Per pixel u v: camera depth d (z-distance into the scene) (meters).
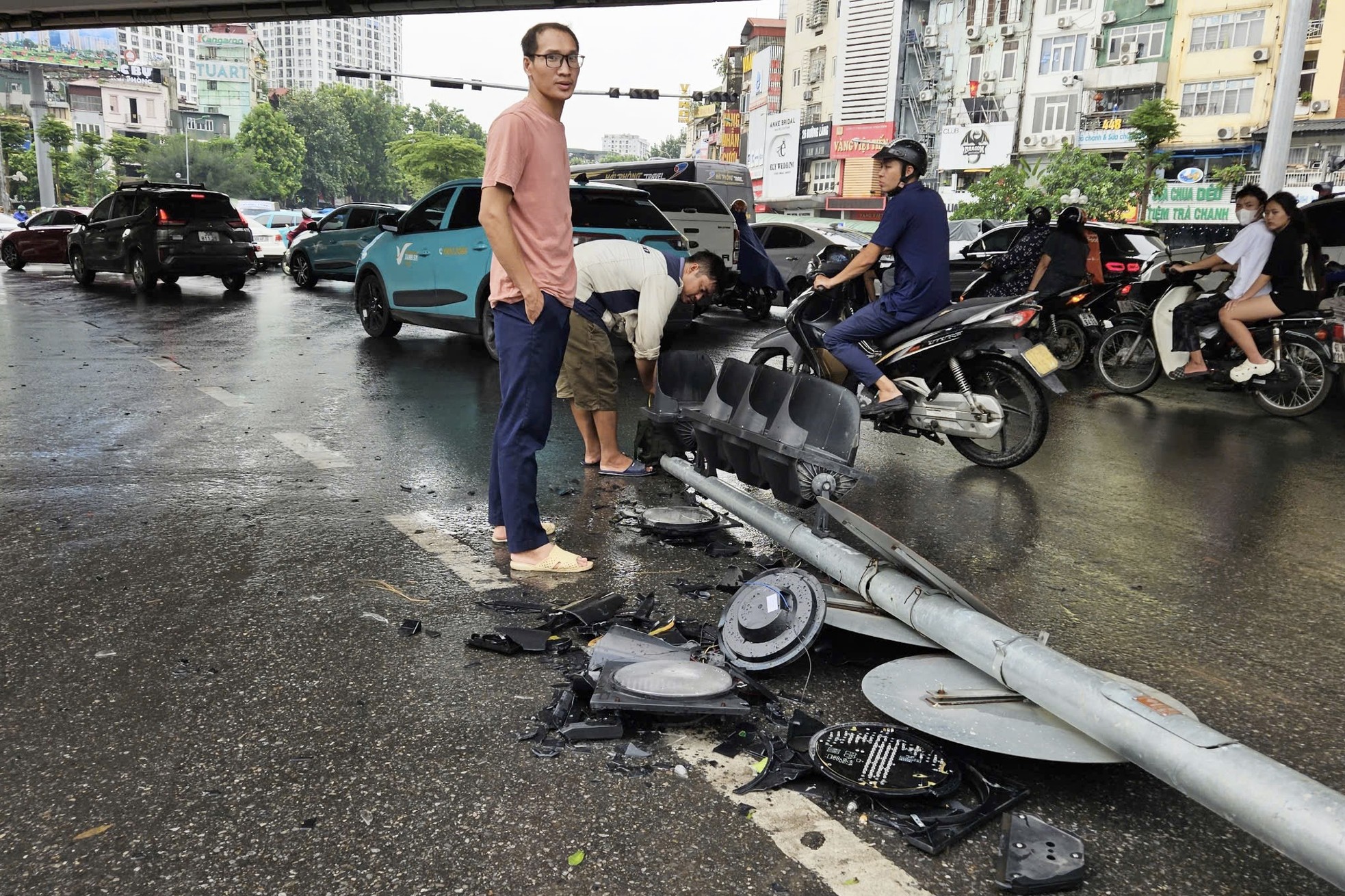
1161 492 5.38
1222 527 4.73
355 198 144.50
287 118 133.25
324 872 1.99
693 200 13.73
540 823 2.16
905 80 52.09
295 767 2.37
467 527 4.38
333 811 2.20
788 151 61.62
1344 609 3.68
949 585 2.76
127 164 109.31
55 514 4.43
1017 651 2.49
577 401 5.31
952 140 47.84
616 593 3.49
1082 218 9.19
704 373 5.18
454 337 11.58
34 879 1.96
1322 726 2.75
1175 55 39.62
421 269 10.17
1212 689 2.97
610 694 2.57
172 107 138.00
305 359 9.60
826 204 56.56
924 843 2.09
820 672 2.96
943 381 5.84
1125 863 2.09
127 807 2.20
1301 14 14.98
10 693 2.73
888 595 3.02
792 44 62.03
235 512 4.52
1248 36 37.28
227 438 6.11
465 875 1.99
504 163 3.42
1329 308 7.39
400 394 7.80
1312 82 35.72
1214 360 8.06
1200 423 7.45
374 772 2.36
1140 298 9.77
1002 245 14.45
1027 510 4.96
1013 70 46.03
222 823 2.15
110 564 3.79
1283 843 1.83
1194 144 39.06
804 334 5.81
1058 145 43.53
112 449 5.74
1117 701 2.22
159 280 18.42
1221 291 7.98
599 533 4.33
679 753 2.47
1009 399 5.96
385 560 3.91
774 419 4.26
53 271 21.64
